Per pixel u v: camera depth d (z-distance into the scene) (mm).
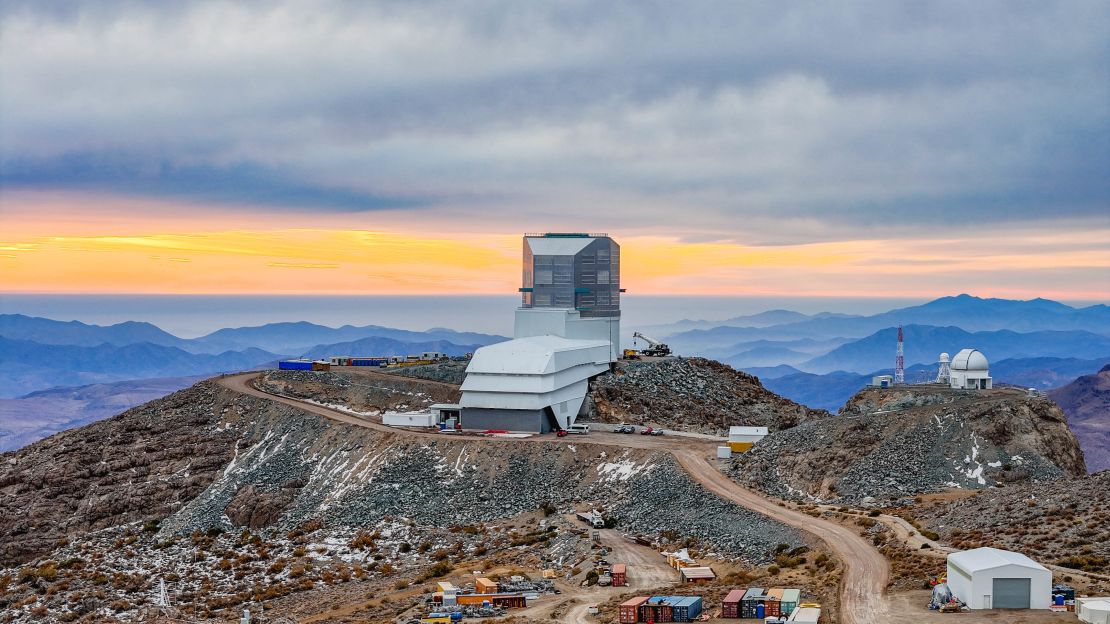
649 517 167375
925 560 117812
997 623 95000
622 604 113000
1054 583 103688
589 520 169875
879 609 103312
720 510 158375
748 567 134000
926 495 155625
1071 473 165500
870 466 165750
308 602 151250
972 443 165875
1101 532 116312
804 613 103000
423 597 139500
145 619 149750
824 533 136250
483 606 129375
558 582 140875
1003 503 136375
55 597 166250
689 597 115812
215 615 149875
